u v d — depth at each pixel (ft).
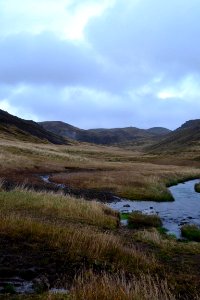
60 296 32.78
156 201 131.44
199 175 245.65
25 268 40.14
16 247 45.50
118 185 156.15
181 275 45.01
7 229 50.06
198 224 89.86
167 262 51.47
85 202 91.35
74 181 165.68
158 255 54.90
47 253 44.73
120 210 106.32
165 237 72.23
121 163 319.06
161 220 94.22
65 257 44.24
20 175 169.99
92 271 41.39
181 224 89.71
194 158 408.87
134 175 192.85
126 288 33.12
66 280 38.34
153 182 167.02
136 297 31.42
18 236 48.65
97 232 60.23
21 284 36.81
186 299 37.91
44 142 564.30
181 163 372.17
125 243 59.26
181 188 179.73
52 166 228.63
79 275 39.83
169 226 87.10
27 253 44.21
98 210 83.71
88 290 32.07
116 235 65.00
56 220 67.72
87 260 44.27
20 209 74.28
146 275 41.57
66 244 48.14
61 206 80.89
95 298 30.94
